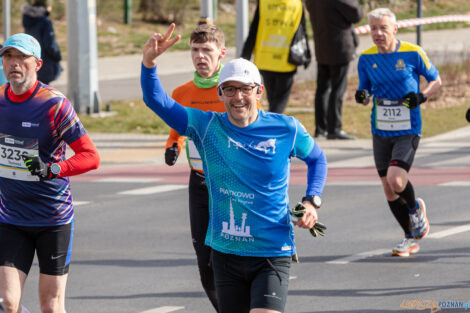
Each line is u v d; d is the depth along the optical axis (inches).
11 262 362.0
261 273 324.2
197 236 409.4
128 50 2326.5
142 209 724.7
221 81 319.3
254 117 326.6
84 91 1284.4
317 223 334.0
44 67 1182.3
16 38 355.3
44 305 373.7
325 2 1016.9
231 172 323.6
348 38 1031.6
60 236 369.1
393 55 562.3
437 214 675.4
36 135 361.7
